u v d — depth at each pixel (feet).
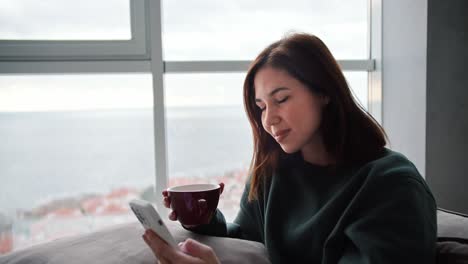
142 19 3.96
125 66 3.97
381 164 2.20
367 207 2.07
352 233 2.00
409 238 1.81
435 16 4.15
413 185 2.01
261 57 2.40
